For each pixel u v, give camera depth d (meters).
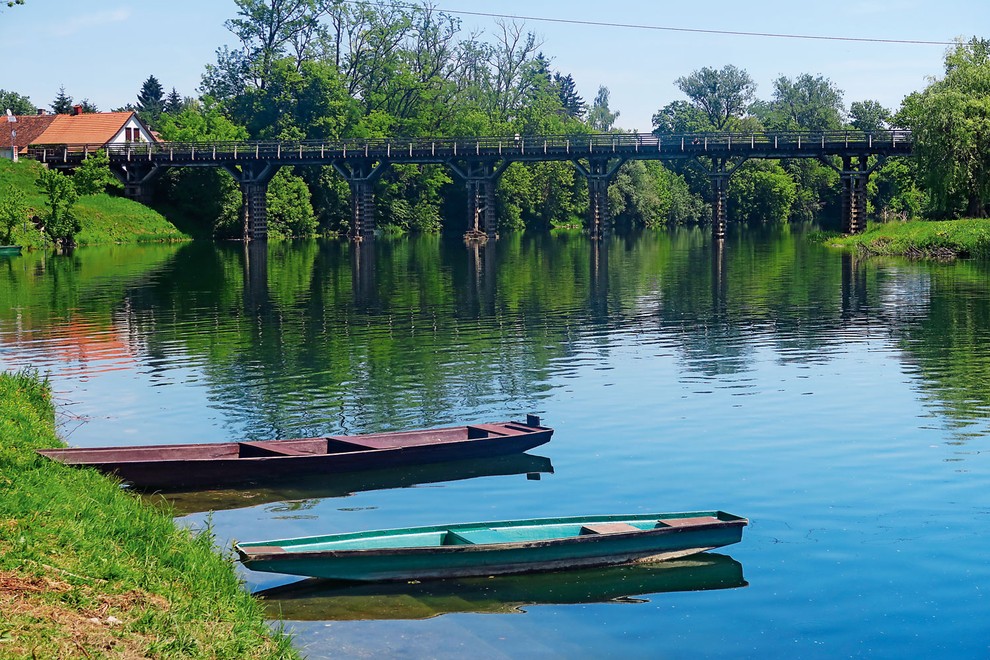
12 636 9.50
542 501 16.81
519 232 117.62
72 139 97.56
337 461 18.45
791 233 106.38
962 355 29.12
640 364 28.47
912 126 75.38
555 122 126.56
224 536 15.40
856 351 30.08
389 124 112.50
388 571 13.33
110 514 13.77
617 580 13.55
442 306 42.12
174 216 93.75
